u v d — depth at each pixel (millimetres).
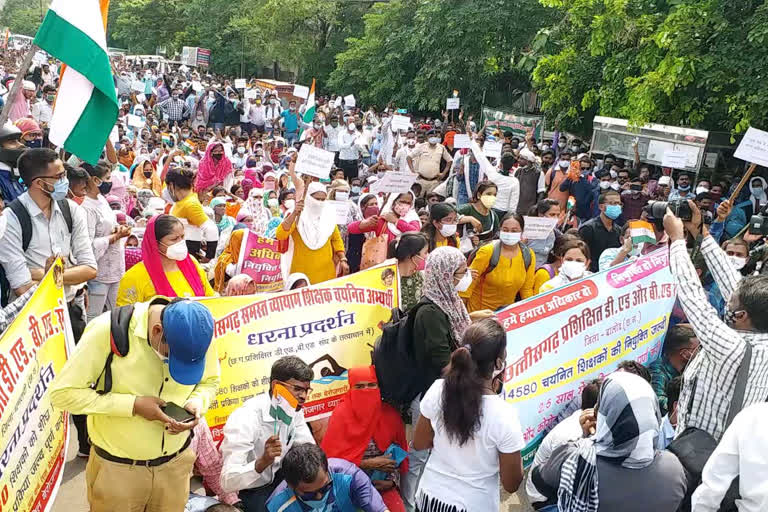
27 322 3590
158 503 3520
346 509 3883
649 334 5672
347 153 18641
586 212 11898
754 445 2955
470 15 25516
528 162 13227
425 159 14609
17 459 3389
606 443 3186
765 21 12305
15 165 5758
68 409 3232
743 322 3691
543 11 24891
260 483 4215
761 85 12484
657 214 4398
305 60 39406
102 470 3398
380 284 5254
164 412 3281
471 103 27031
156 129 18875
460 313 4445
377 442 4406
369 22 32156
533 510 4848
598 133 16188
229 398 4766
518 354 4973
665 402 5355
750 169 7121
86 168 7070
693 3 13172
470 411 3311
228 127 22344
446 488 3451
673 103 14469
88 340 3252
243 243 6812
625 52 15648
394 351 4383
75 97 5133
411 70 30781
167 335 3102
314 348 5023
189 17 50062
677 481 3178
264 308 4859
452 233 6570
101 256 6262
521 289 6371
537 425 5113
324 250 6809
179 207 7168
